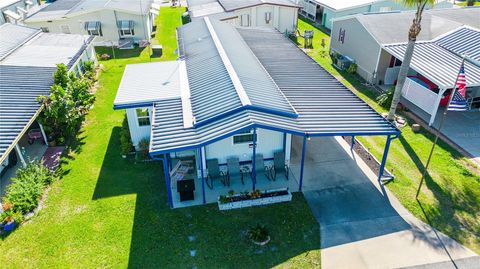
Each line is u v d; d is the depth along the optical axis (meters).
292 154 18.28
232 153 16.34
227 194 14.99
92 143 19.45
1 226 13.69
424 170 15.77
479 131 19.97
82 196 15.45
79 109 21.08
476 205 14.63
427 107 21.00
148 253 12.68
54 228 13.80
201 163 15.11
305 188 15.78
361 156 18.03
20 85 19.69
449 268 11.92
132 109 17.38
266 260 12.34
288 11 37.69
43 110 18.52
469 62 21.81
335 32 31.25
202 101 16.16
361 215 14.23
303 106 16.22
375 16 27.69
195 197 15.30
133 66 21.44
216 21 29.77
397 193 15.37
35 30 29.19
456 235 13.20
